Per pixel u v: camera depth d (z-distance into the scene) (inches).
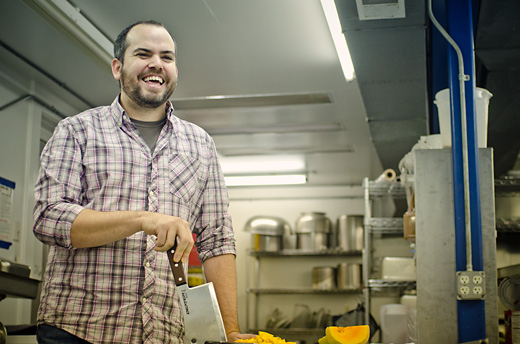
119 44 68.1
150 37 66.5
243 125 241.8
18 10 147.1
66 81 190.1
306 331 328.8
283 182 340.5
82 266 62.1
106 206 63.8
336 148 275.3
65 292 61.8
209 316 51.9
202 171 71.5
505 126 169.6
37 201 61.4
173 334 64.6
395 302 323.9
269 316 340.5
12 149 188.7
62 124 65.2
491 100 161.3
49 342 61.4
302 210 354.6
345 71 180.9
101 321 61.4
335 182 345.4
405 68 162.2
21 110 194.2
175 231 54.7
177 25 159.3
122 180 64.8
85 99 204.5
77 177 63.5
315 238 332.5
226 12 152.3
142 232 63.9
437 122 173.3
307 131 249.4
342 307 335.0
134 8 150.0
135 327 62.2
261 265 349.4
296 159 297.0
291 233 344.5
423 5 132.5
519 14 132.6
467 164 98.3
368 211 227.1
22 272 112.5
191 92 205.0
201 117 231.3
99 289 61.7
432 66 166.2
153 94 66.0
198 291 52.6
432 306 98.6
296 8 149.8
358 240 326.6
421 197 101.9
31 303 203.2
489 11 132.9
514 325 121.3
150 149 68.3
